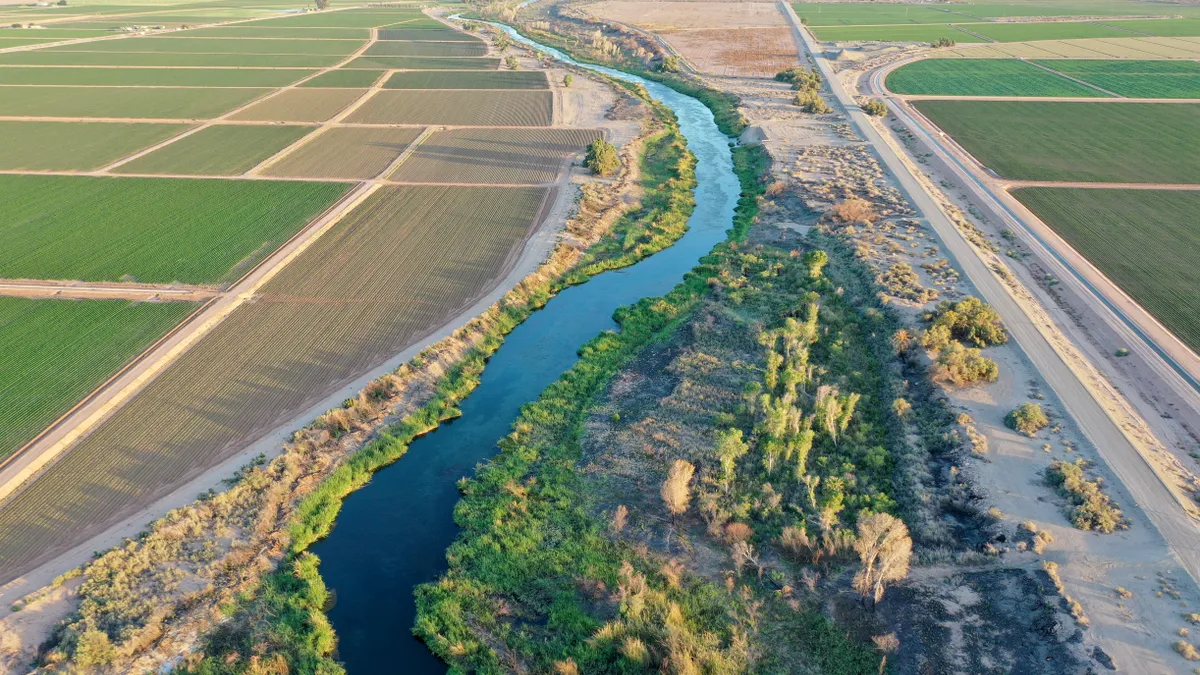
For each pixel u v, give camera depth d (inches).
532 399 1953.7
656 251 2783.0
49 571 1359.5
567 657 1240.8
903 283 2320.4
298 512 1535.4
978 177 3287.4
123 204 3014.3
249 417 1779.0
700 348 2105.1
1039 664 1139.3
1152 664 1104.8
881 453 1643.7
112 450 1659.7
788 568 1384.1
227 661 1230.3
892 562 1274.6
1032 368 1840.6
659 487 1595.7
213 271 2458.2
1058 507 1418.6
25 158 3599.9
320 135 4045.3
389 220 2908.5
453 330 2155.5
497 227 2851.9
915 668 1168.2
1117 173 3289.9
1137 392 1796.3
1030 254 2522.1
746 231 2910.9
